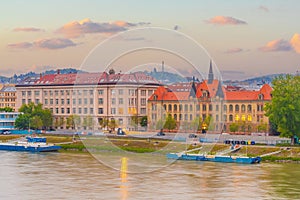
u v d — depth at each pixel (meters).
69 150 169.38
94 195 87.12
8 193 89.31
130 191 90.56
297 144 154.50
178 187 94.81
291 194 90.00
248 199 85.94
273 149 146.62
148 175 107.06
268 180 104.00
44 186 95.56
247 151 147.50
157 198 85.19
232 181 102.50
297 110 152.75
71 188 93.25
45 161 135.62
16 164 129.38
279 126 155.88
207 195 88.31
